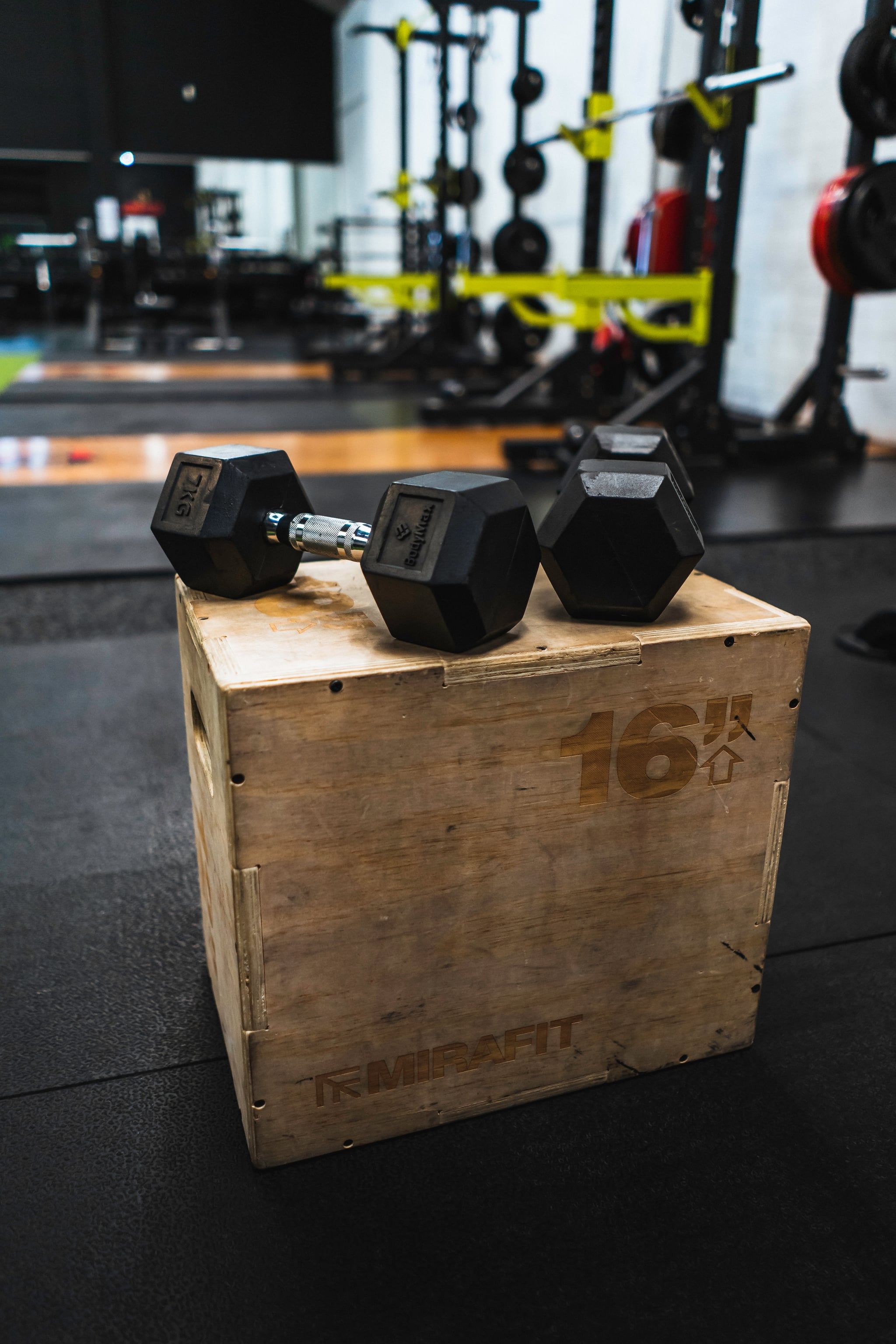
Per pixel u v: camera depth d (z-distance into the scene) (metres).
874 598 2.36
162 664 1.89
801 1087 0.89
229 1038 0.86
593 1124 0.84
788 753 0.82
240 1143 0.82
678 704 0.76
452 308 5.94
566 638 0.73
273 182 14.73
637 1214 0.75
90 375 6.20
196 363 7.14
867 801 1.42
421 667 0.67
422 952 0.76
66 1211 0.75
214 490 0.77
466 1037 0.80
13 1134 0.82
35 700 1.72
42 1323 0.66
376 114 9.86
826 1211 0.76
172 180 11.10
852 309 3.53
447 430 4.18
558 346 6.71
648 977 0.85
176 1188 0.77
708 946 0.87
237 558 0.78
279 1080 0.75
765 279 4.46
